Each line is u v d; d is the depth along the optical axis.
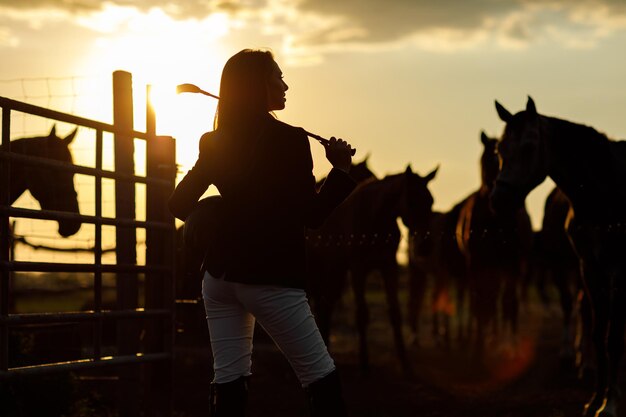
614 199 6.59
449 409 8.12
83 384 7.58
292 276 3.52
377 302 27.36
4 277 5.26
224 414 3.62
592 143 6.64
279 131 3.63
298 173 3.60
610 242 6.60
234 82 3.71
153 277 6.92
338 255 10.62
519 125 6.79
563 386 9.63
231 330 3.65
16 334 6.72
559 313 23.41
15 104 5.34
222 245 3.58
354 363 12.30
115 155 6.93
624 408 7.47
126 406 7.05
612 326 6.59
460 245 13.02
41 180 8.42
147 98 6.89
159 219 6.88
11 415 6.28
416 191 10.57
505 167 6.76
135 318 6.50
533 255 13.98
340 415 3.53
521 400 8.54
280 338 3.53
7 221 5.27
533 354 13.13
